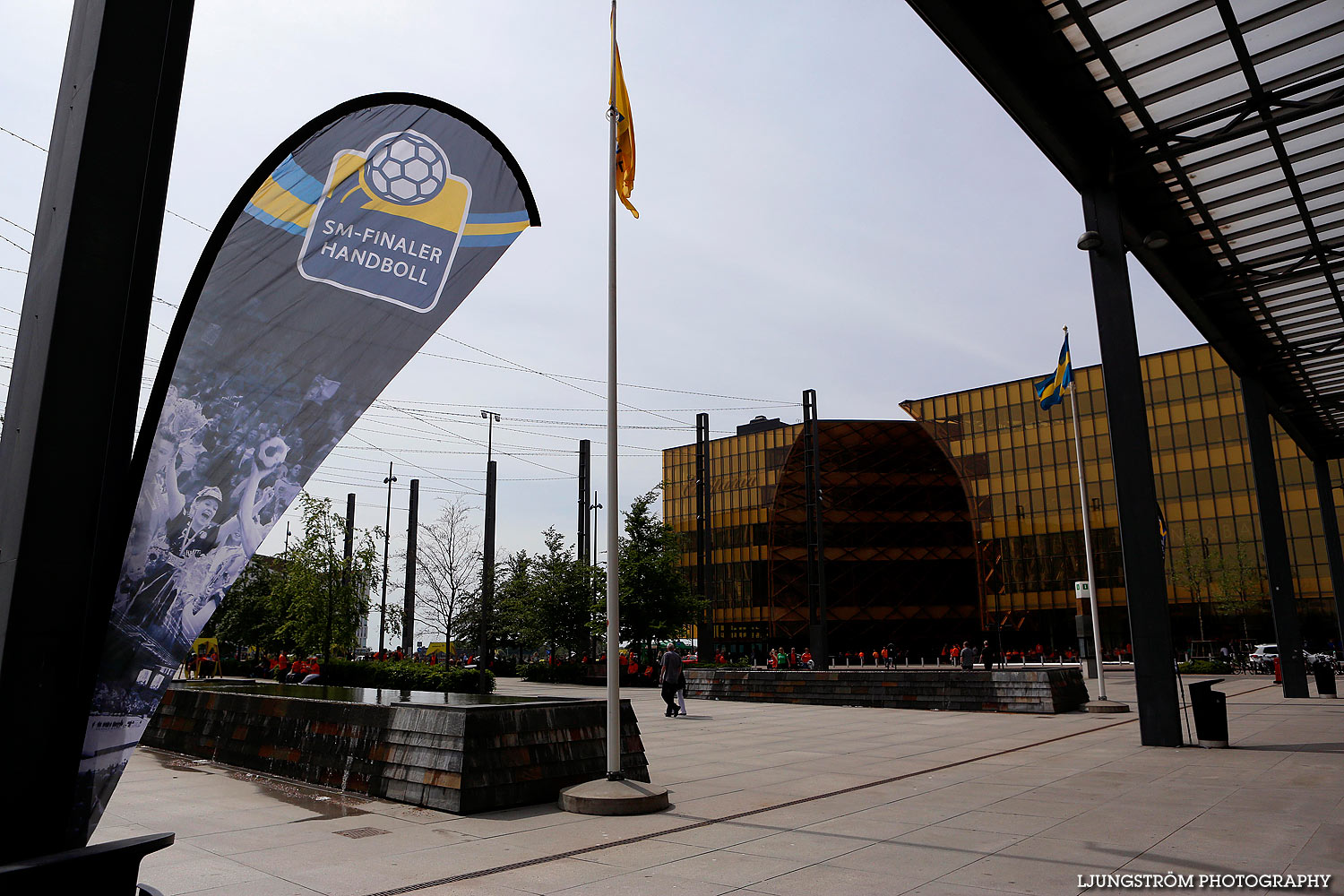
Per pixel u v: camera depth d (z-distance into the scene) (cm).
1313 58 1273
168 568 345
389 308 445
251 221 419
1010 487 7038
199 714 1378
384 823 821
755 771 1147
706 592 4869
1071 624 6656
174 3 346
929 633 7656
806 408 5012
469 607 4328
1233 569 5631
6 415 302
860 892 578
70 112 321
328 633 3691
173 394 370
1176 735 1376
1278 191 1625
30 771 273
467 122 499
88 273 303
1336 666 4238
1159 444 6369
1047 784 1018
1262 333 2345
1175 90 1332
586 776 977
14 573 276
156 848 295
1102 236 1527
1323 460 3228
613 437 963
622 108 1066
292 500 383
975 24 1126
